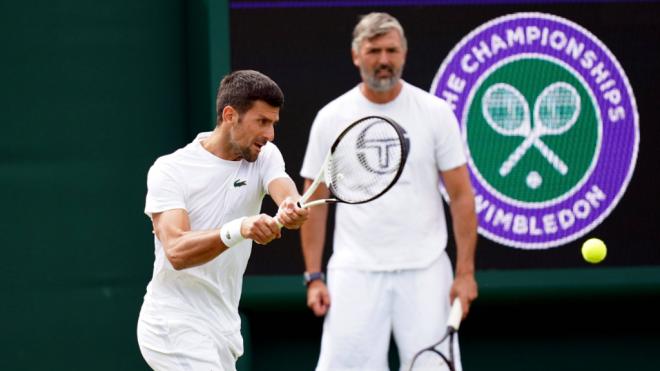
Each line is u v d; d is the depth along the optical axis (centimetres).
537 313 2302
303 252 2139
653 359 2319
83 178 2119
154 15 2200
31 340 2053
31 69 2064
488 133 2206
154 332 1579
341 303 1972
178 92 2230
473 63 2200
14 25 2047
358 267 1964
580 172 2217
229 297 1606
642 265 2233
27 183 2056
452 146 1967
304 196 1493
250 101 1499
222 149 1543
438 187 1986
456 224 1989
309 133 2189
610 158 2222
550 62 2208
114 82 2158
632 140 2223
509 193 2214
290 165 2188
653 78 2217
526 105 2208
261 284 2200
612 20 2211
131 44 2177
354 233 1970
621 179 2225
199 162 1545
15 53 2047
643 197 2228
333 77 2189
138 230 2186
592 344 2316
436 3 2191
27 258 2052
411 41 2191
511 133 2206
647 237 2233
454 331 1856
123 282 2166
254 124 1505
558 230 2220
